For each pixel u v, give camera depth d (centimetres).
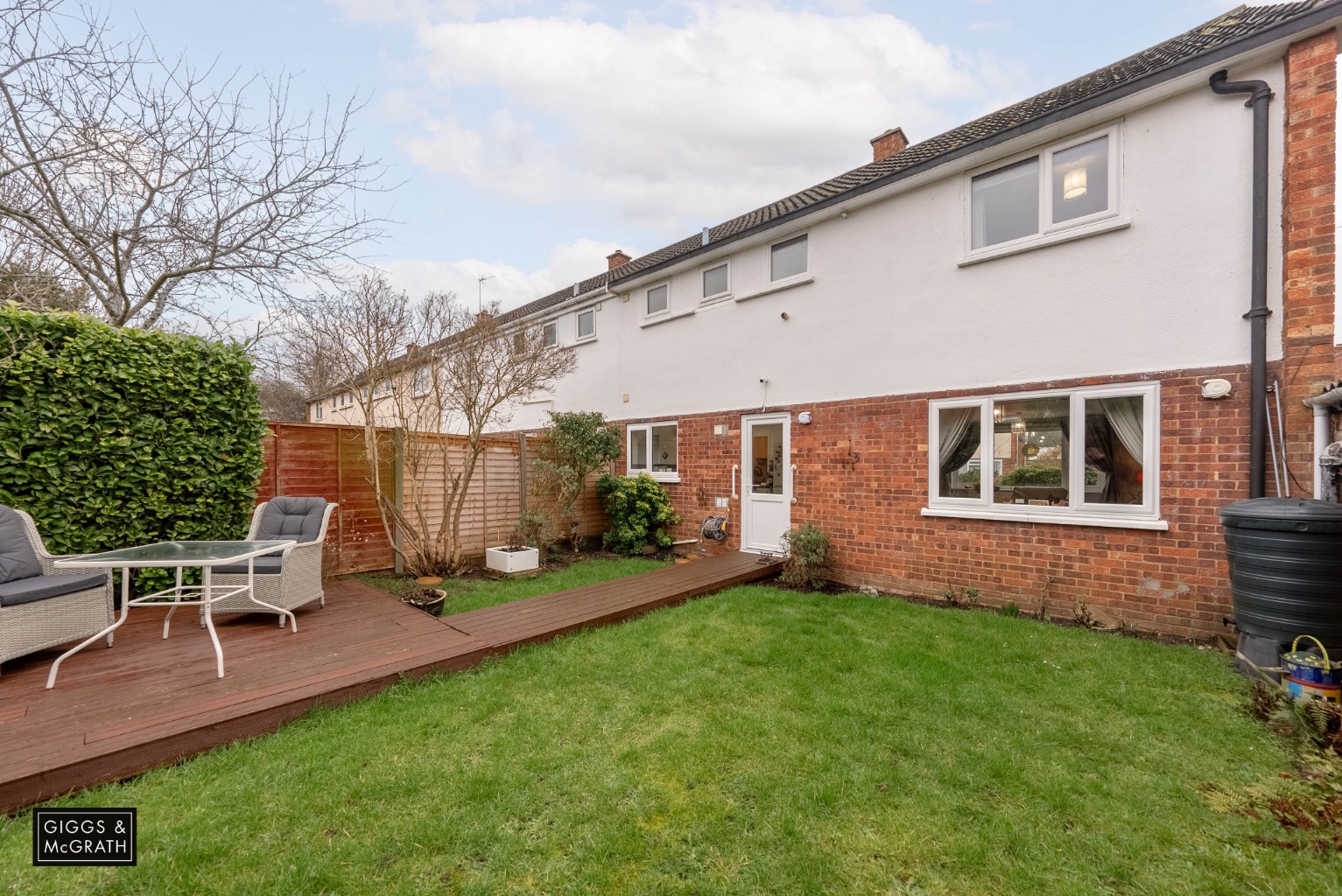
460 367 806
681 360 1002
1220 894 207
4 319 470
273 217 706
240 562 491
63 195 647
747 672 420
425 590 605
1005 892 211
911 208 686
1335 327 440
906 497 686
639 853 229
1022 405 602
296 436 713
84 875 214
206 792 268
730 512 906
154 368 540
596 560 917
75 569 422
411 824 245
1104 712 350
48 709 320
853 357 741
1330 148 443
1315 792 263
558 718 345
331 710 353
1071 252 567
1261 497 463
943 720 341
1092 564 555
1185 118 507
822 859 226
